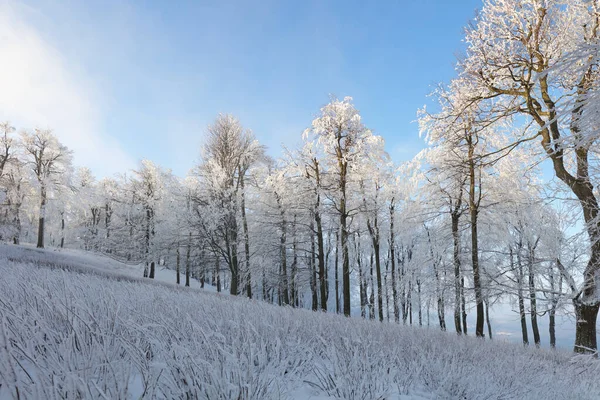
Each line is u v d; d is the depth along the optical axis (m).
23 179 30.83
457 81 11.10
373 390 3.23
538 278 11.34
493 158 12.71
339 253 21.00
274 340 3.65
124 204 31.23
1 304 2.81
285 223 19.12
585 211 7.92
